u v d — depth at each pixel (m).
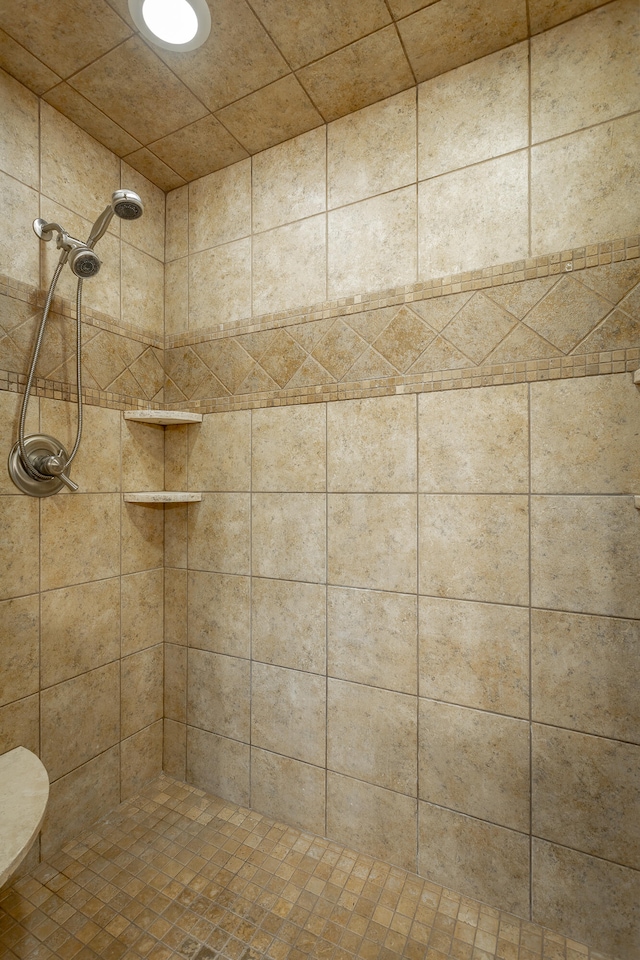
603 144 1.06
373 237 1.33
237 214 1.56
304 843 1.36
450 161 1.22
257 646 1.49
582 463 1.08
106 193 1.50
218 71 1.22
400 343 1.28
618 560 1.04
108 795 1.49
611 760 1.04
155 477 1.66
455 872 1.20
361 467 1.33
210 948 1.05
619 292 1.05
